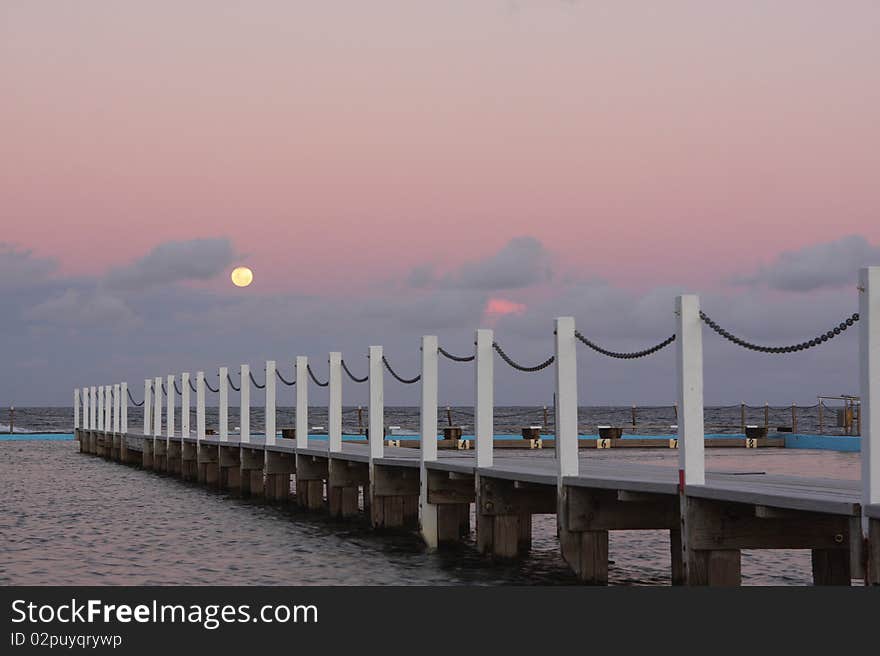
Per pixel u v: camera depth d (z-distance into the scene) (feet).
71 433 266.77
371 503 72.64
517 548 58.85
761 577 57.67
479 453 58.85
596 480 47.80
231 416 456.86
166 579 57.72
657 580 56.24
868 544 32.58
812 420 330.34
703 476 41.81
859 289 32.83
